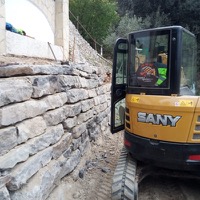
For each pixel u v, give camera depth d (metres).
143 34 3.87
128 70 4.11
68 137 4.29
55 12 8.84
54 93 4.00
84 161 5.11
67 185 4.02
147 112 3.70
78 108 4.96
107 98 8.12
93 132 6.19
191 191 4.45
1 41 5.62
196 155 3.50
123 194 3.51
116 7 30.59
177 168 3.67
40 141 3.32
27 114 3.11
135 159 4.25
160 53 3.71
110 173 5.02
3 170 2.53
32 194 2.89
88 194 4.15
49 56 7.90
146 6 29.42
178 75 3.54
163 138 3.61
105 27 26.66
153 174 4.36
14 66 3.23
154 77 3.76
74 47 11.91
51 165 3.54
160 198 4.25
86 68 6.12
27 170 2.90
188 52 4.00
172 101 3.51
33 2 7.42
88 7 26.00
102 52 23.83
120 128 4.71
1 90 2.70
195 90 4.52
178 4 27.91
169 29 3.55
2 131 2.62
